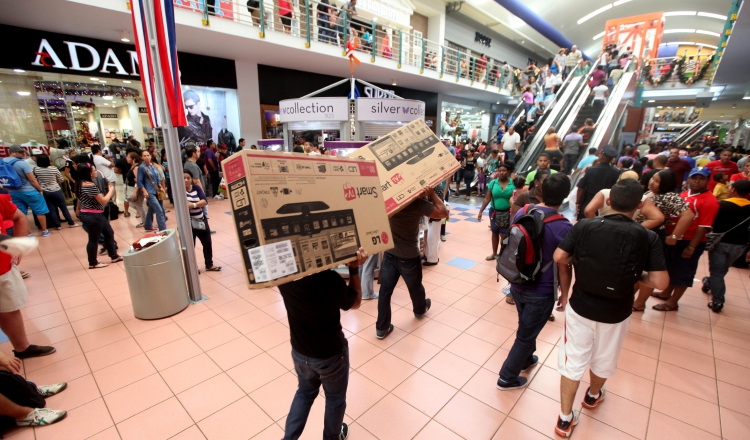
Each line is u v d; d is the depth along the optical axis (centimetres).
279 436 199
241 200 118
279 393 232
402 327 317
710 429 204
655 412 217
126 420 209
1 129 681
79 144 802
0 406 192
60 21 641
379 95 1346
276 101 1093
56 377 246
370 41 1041
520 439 197
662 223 323
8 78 676
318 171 140
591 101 1075
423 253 470
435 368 259
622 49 1546
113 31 705
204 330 310
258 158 120
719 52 816
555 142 606
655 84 1612
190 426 205
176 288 337
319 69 1122
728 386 240
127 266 315
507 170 434
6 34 652
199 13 705
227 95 1012
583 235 181
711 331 310
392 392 233
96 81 784
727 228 327
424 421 209
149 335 301
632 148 855
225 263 482
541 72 1461
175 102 312
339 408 169
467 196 982
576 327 189
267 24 875
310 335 151
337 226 141
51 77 727
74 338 295
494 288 403
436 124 1667
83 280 415
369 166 164
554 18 2042
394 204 224
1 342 291
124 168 685
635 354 276
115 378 246
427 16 1584
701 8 1997
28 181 582
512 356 227
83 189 430
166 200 896
